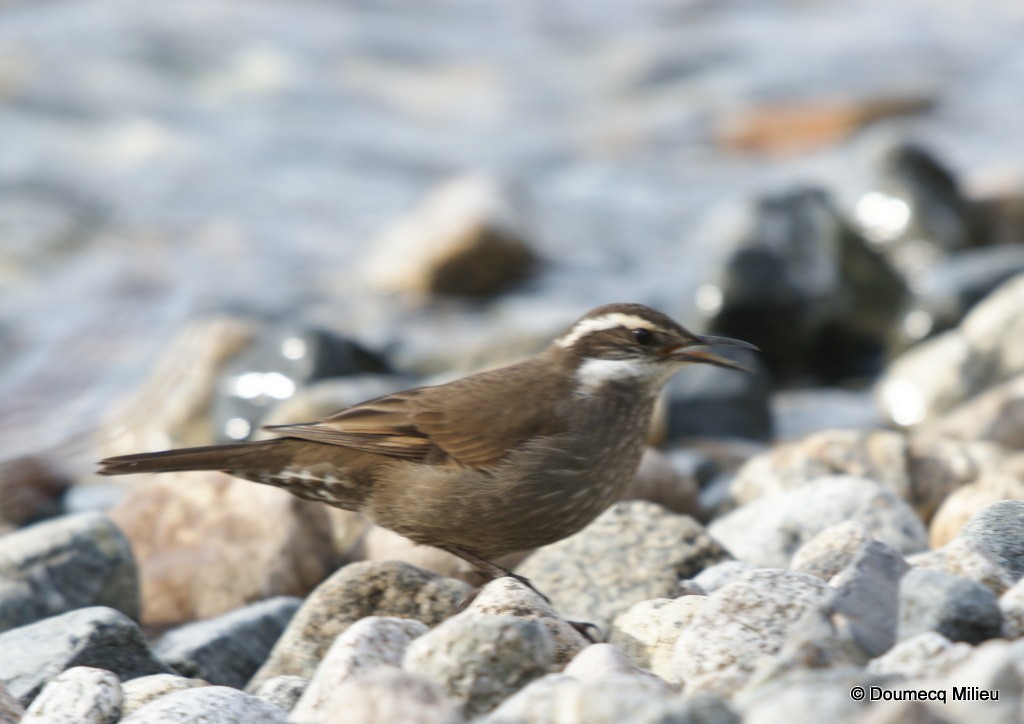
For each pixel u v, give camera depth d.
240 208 24.64
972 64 33.72
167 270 21.55
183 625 9.59
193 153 26.81
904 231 20.95
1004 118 29.56
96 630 7.75
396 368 17.47
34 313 19.75
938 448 10.88
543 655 6.09
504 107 31.53
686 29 37.28
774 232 18.81
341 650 6.32
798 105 30.34
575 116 31.17
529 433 8.43
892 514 9.22
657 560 8.59
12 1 33.56
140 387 16.70
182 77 30.56
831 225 19.08
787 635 6.41
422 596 7.97
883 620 6.09
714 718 5.11
